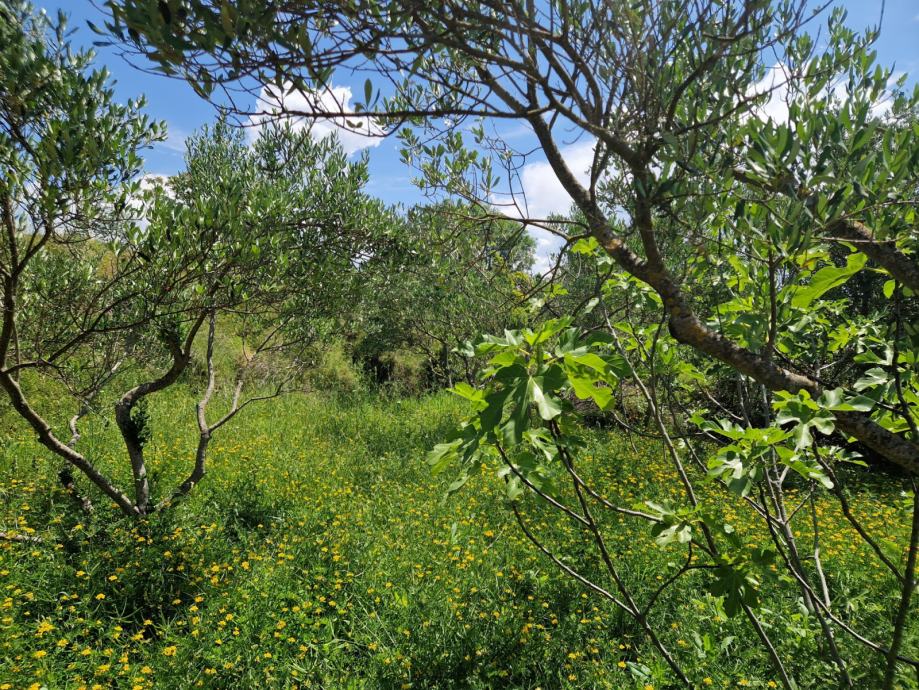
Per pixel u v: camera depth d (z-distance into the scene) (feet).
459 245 10.42
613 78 5.42
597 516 18.53
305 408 37.06
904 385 6.93
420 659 11.58
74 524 16.28
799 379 5.68
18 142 10.38
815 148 5.11
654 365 8.59
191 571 14.30
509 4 4.77
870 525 19.12
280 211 15.30
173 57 4.24
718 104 5.40
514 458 7.18
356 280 17.71
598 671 11.20
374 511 19.35
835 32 7.15
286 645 11.67
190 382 37.29
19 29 9.27
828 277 5.89
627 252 5.93
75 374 17.03
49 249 14.89
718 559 6.98
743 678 10.56
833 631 11.52
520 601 13.76
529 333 5.92
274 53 4.31
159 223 12.99
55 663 10.63
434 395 43.75
